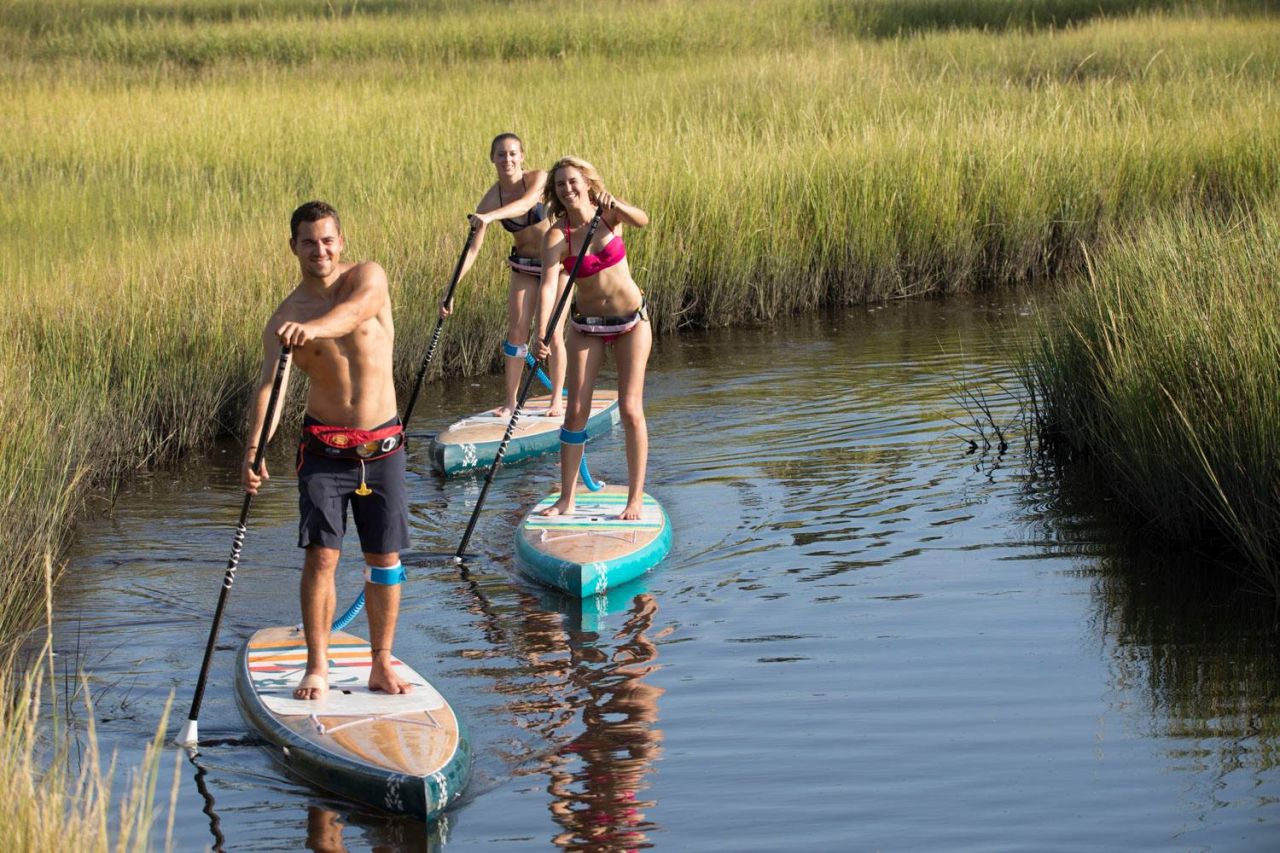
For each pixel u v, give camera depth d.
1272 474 7.74
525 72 28.92
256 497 10.23
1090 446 10.17
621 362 8.95
